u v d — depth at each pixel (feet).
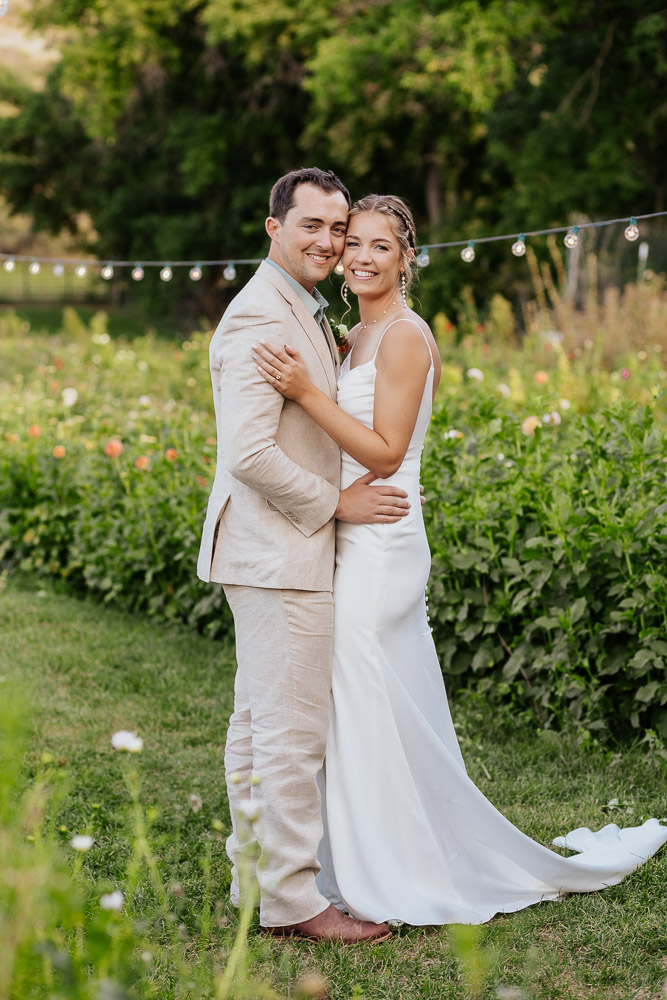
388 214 8.72
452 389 25.57
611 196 57.72
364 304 9.02
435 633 14.01
